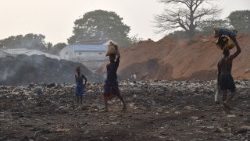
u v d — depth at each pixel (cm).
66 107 1556
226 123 1037
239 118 1129
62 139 866
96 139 857
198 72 4819
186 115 1230
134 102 1703
